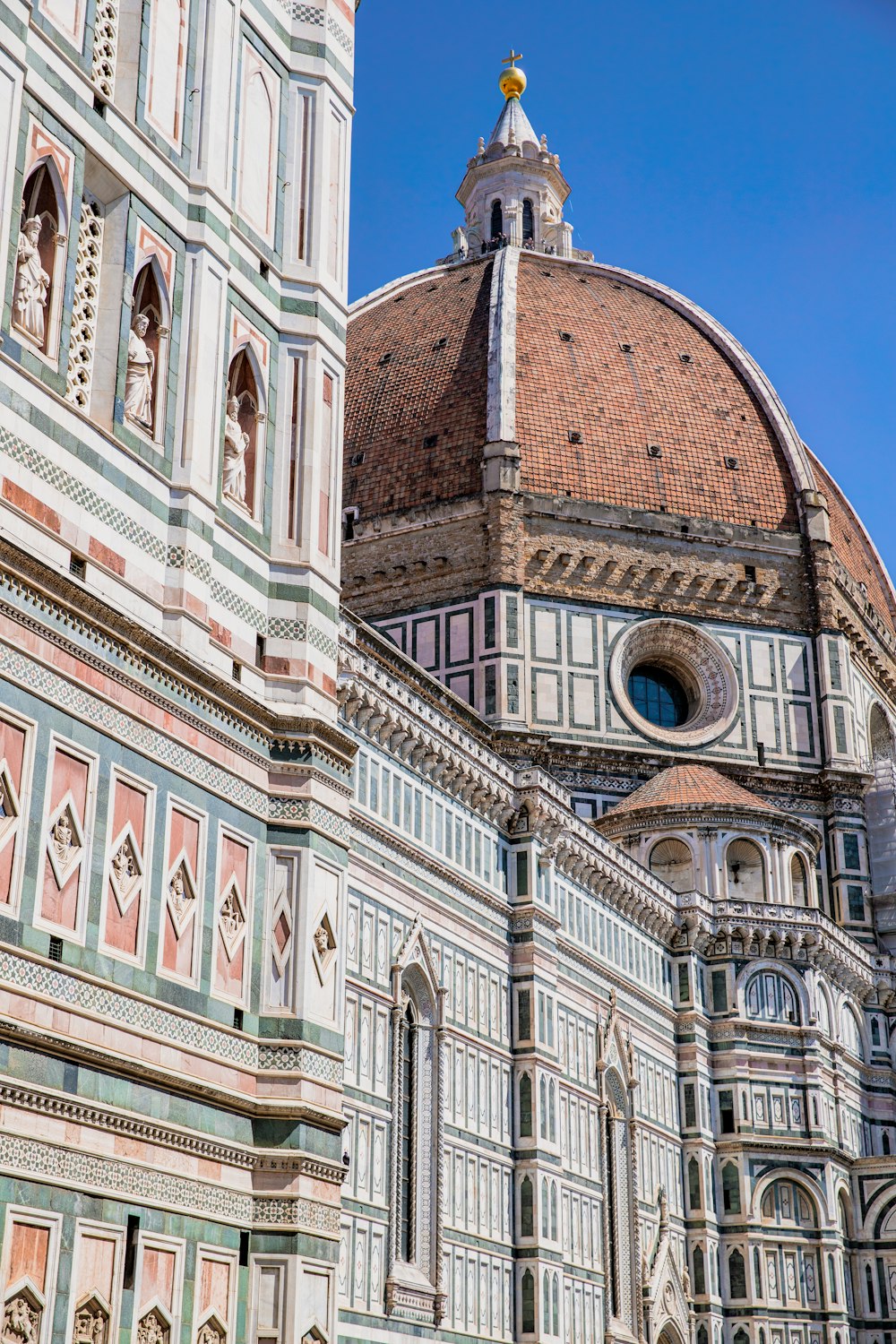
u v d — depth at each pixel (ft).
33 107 81.61
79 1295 73.46
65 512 80.84
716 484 387.34
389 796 220.02
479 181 498.28
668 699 377.30
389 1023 211.61
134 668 82.69
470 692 350.84
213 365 94.02
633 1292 266.98
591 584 366.22
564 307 411.75
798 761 369.50
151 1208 78.54
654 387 397.80
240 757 91.04
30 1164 71.36
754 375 410.72
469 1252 222.07
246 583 95.30
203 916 85.97
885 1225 312.50
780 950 315.17
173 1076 80.64
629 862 289.53
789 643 379.35
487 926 242.78
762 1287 292.81
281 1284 85.35
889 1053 341.21
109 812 79.82
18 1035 71.15
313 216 105.40
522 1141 239.91
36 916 74.13
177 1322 79.46
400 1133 211.41
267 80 104.17
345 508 383.45
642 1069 285.84
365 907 209.77
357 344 416.26
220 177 96.84
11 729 73.92
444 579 364.17
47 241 83.05
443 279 435.94
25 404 78.74
